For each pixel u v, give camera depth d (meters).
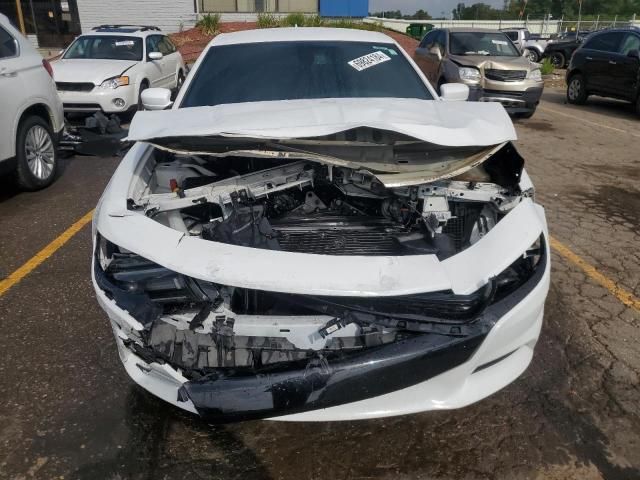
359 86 3.79
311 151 2.73
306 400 2.15
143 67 9.89
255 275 2.19
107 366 3.02
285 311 2.29
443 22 37.56
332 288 2.14
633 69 11.14
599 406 2.78
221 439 2.55
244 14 23.80
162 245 2.37
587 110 12.23
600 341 3.31
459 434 2.59
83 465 2.39
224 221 2.65
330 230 2.82
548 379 2.97
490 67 10.03
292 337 2.20
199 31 21.62
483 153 2.75
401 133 2.62
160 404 2.75
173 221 2.83
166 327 2.29
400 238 2.70
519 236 2.52
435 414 2.72
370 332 2.20
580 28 38.78
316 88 3.74
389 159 2.77
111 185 2.95
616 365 3.09
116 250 2.62
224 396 2.13
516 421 2.67
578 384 2.93
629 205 5.81
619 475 2.37
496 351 2.35
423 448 2.51
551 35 31.78
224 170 3.16
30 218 5.20
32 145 5.87
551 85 16.80
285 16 23.45
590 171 7.11
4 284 3.91
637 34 11.33
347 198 3.02
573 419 2.69
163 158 3.38
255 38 4.25
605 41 12.08
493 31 11.24
